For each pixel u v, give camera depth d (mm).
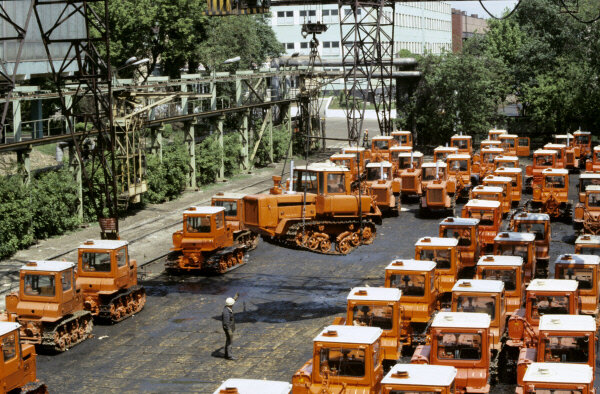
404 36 144875
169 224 52375
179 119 61406
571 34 93812
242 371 27562
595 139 92438
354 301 24656
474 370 22219
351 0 59000
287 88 85125
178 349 30125
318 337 21016
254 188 65625
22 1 49031
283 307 35281
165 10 83688
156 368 28156
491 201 42219
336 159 59438
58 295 29719
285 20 141750
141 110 54031
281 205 36438
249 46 90250
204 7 86125
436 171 56875
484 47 106188
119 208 53625
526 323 25656
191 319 33906
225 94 81188
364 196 38625
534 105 91188
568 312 25703
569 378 18859
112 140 40969
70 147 50719
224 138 72625
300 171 38375
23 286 29984
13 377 23328
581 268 28984
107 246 33375
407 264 28016
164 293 38156
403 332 26344
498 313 25188
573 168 74438
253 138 78188
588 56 90875
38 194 47312
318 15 141000
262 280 40125
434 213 56344
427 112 91062
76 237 48250
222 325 30453
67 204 50156
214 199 45344
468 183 59844
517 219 37938
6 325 23594
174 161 61156
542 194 52875
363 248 46312
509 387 24922
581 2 93312
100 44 80375
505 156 64875
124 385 26609
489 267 29016
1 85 36844
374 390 20844
